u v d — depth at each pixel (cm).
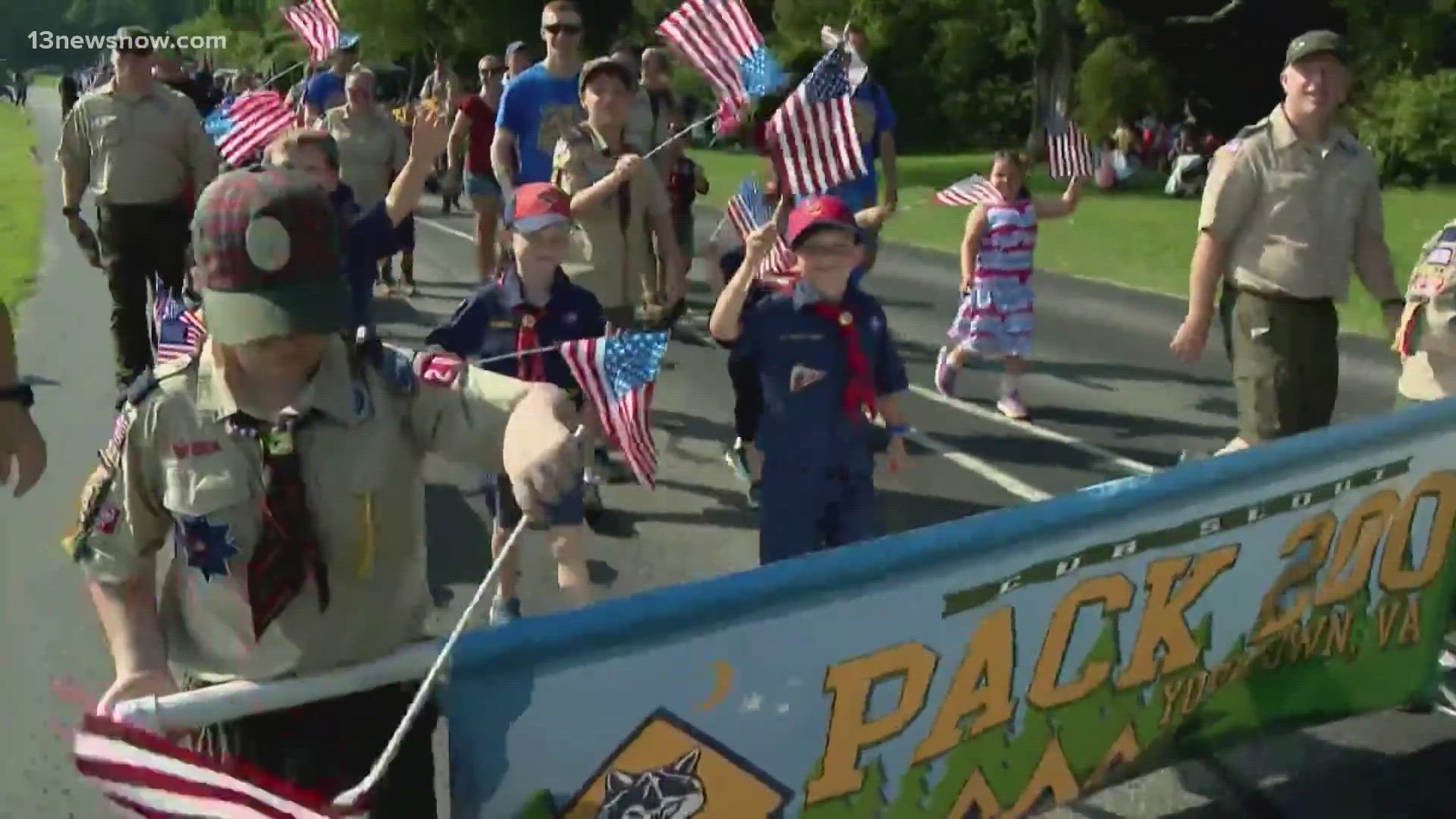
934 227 2062
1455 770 405
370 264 473
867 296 446
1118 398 913
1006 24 4509
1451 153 3139
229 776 219
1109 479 723
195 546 230
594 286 627
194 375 231
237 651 240
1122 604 322
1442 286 491
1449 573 400
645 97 816
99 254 813
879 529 452
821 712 277
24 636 510
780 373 428
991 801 313
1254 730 368
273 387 231
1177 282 1477
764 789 273
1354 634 382
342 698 247
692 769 262
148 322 807
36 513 641
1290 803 387
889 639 283
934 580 286
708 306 1270
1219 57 4031
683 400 887
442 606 541
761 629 264
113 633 239
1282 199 518
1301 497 351
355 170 958
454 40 5081
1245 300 532
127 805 221
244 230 213
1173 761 351
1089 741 329
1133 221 2186
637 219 631
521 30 5050
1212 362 1042
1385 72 3506
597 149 639
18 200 2206
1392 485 372
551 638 242
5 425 302
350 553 239
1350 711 391
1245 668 358
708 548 620
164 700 226
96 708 242
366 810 221
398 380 243
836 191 791
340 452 235
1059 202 858
